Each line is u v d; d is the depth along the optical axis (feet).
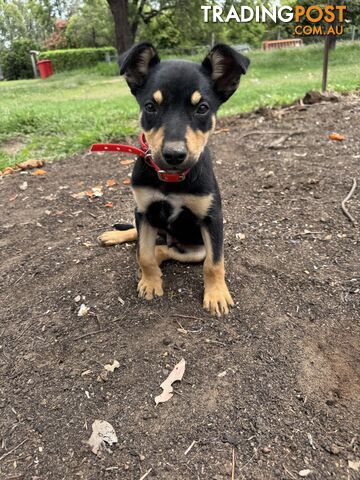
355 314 1.39
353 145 2.56
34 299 1.56
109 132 3.13
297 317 1.39
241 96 4.62
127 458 1.04
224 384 1.19
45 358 1.32
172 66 1.31
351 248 1.69
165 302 1.48
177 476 0.99
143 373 1.23
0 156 3.01
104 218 2.10
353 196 2.04
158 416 1.12
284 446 1.04
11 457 1.07
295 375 1.20
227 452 1.03
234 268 1.62
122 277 1.62
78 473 1.02
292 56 9.02
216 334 1.35
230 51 1.34
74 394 1.20
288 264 1.63
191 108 1.27
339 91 3.80
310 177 2.25
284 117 3.22
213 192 1.37
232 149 2.75
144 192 1.39
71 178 2.57
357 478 0.97
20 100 6.55
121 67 1.33
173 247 1.65
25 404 1.19
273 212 1.99
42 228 2.04
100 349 1.33
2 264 1.79
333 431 1.07
